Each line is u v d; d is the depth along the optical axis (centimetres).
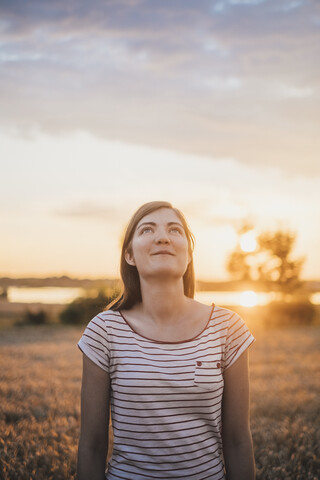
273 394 690
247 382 216
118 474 200
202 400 198
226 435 216
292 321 2692
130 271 231
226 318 218
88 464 210
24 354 1252
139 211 223
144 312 218
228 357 214
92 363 208
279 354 1272
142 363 199
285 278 3234
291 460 395
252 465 214
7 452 389
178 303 213
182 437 195
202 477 197
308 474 370
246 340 216
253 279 3306
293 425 500
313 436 468
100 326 211
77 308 2702
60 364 1043
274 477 365
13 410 545
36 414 551
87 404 210
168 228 215
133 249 218
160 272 206
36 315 2767
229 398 215
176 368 198
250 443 215
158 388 196
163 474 195
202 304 223
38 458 385
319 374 930
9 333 2122
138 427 197
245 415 215
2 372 889
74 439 442
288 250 3244
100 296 2698
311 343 1597
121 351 204
